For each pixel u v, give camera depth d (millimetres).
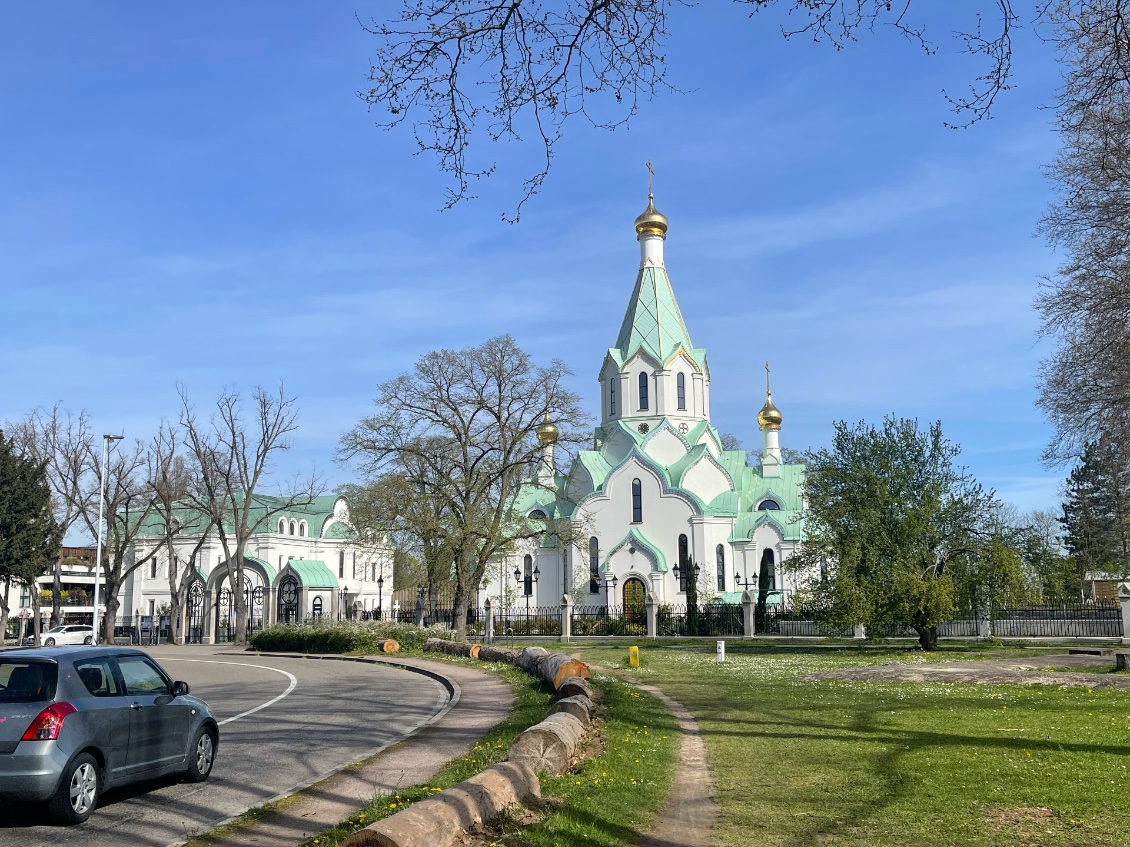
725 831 8906
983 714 16234
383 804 9641
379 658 35188
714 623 53594
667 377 65562
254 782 12062
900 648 37062
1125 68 9398
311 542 80188
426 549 47938
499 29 8602
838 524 36562
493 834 8375
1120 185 23875
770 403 70562
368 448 46531
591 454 65812
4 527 53750
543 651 25109
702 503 61312
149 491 61594
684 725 15797
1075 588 45344
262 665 34531
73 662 10531
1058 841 8367
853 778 11039
